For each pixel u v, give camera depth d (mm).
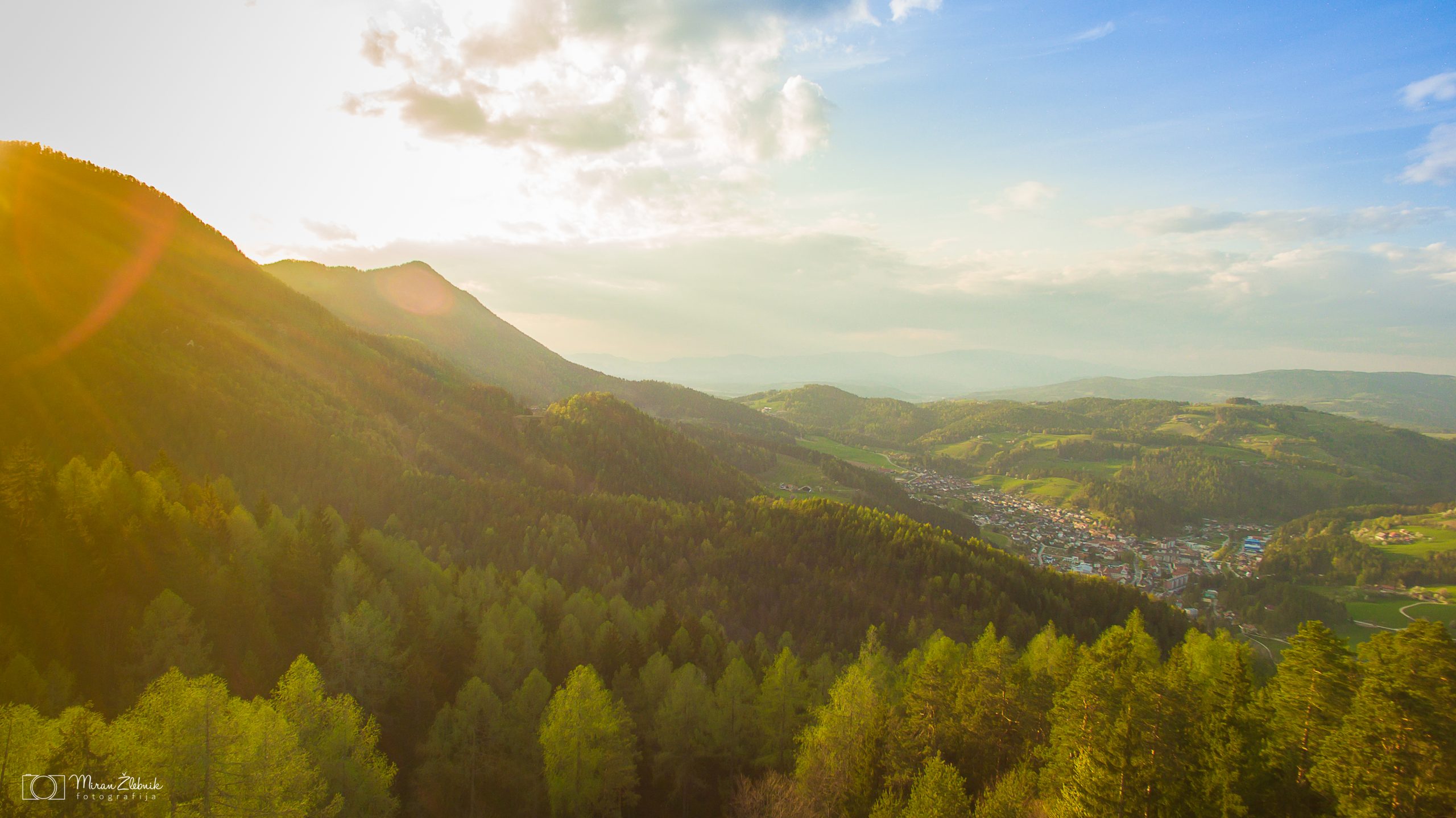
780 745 54375
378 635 53719
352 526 77812
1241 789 34500
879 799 39344
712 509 151750
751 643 89938
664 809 53000
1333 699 36062
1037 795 39000
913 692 49188
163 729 31750
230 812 31359
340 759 40000
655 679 58750
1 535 50938
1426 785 30312
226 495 79875
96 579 52812
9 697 37938
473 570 82562
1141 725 37188
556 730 45781
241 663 52031
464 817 47000
